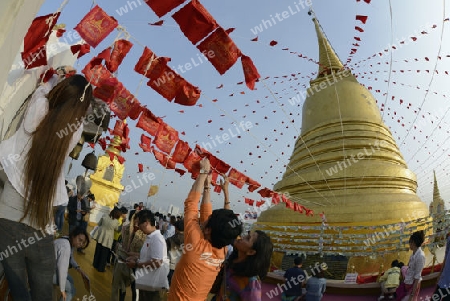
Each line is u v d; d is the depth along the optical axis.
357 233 16.36
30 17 2.85
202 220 4.43
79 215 13.24
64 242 4.96
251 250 3.97
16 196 2.54
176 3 3.34
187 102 4.55
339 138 20.92
